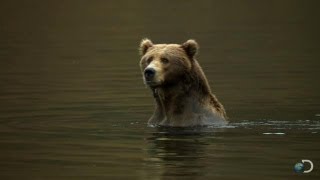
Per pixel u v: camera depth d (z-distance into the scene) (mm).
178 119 16000
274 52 29000
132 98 19734
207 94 16281
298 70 24375
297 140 14312
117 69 25531
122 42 32594
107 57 28453
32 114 17578
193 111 16000
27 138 14906
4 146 14203
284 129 15391
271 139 14445
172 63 15711
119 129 15742
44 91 21062
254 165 12477
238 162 12688
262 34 34406
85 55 29141
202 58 27656
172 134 15094
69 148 13969
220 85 21766
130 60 27594
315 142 14109
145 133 15281
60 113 17688
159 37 33500
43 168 12516
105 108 18297
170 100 16031
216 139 14539
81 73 24719
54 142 14500
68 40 33875
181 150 13641
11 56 29156
